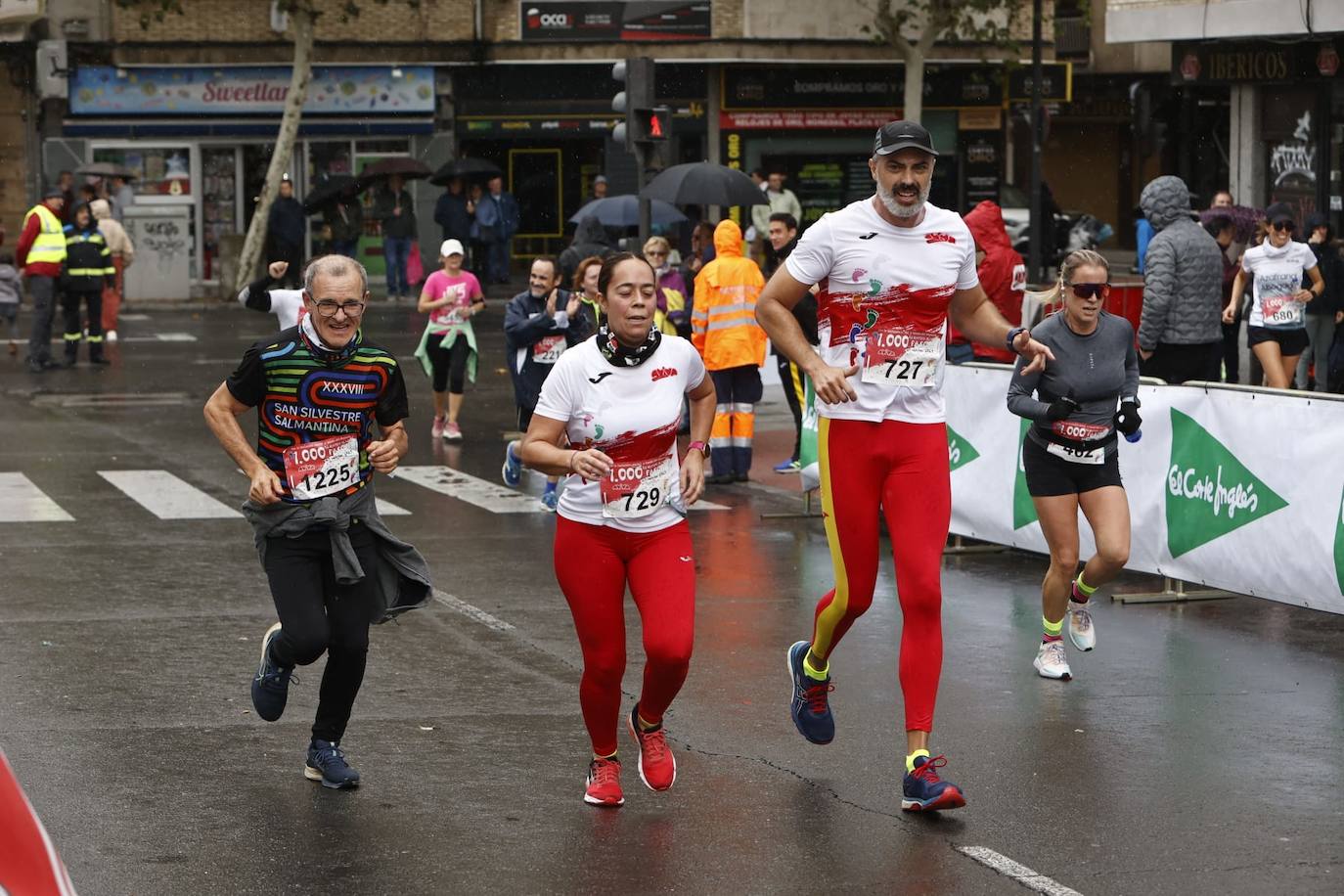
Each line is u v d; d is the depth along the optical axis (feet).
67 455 62.18
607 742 25.03
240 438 24.95
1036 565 43.86
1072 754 27.53
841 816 24.52
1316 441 35.63
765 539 47.98
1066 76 151.74
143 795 25.27
